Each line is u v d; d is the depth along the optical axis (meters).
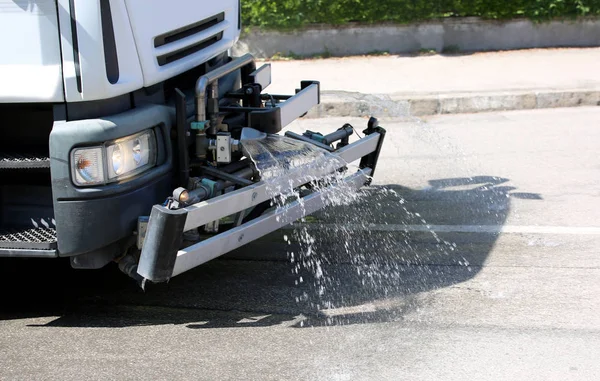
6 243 4.05
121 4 4.04
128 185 4.09
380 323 4.41
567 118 9.33
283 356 4.05
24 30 3.88
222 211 4.22
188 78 5.01
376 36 12.48
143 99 4.38
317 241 5.73
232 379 3.82
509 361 3.93
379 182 7.18
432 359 3.98
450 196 6.69
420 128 8.59
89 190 3.94
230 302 4.73
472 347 4.09
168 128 4.40
